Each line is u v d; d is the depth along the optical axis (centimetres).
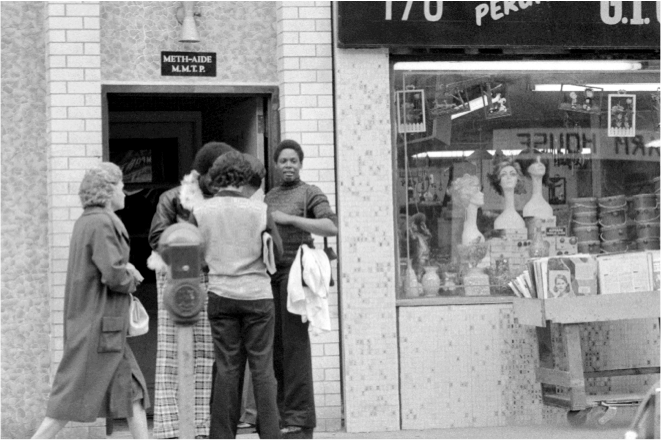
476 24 1242
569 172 1323
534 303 1205
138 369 1033
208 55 1242
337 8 1217
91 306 1000
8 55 1202
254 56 1253
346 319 1230
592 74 1320
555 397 1238
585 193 1327
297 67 1234
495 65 1293
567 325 1198
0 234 1195
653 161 1341
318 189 1109
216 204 997
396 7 1222
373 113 1239
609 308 1195
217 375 1002
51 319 1180
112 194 1022
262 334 1003
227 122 1373
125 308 1014
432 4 1230
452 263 1285
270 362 1007
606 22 1266
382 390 1237
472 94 1292
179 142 1461
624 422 1260
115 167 1029
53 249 1177
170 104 1401
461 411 1255
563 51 1294
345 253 1231
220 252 996
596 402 1204
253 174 1052
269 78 1255
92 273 1001
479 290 1286
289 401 1082
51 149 1180
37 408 1198
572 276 1202
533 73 1305
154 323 1414
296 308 1055
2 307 1195
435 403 1250
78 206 1183
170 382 1089
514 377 1264
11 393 1195
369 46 1230
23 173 1202
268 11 1259
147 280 1424
